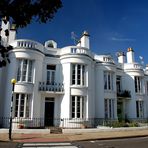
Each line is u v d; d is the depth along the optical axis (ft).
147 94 96.07
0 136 48.24
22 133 53.88
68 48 72.59
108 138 48.32
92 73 76.95
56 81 71.26
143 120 87.71
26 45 66.74
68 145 38.73
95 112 76.02
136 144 40.37
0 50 13.76
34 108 64.18
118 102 88.79
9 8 12.33
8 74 64.39
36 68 66.69
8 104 62.03
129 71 91.20
